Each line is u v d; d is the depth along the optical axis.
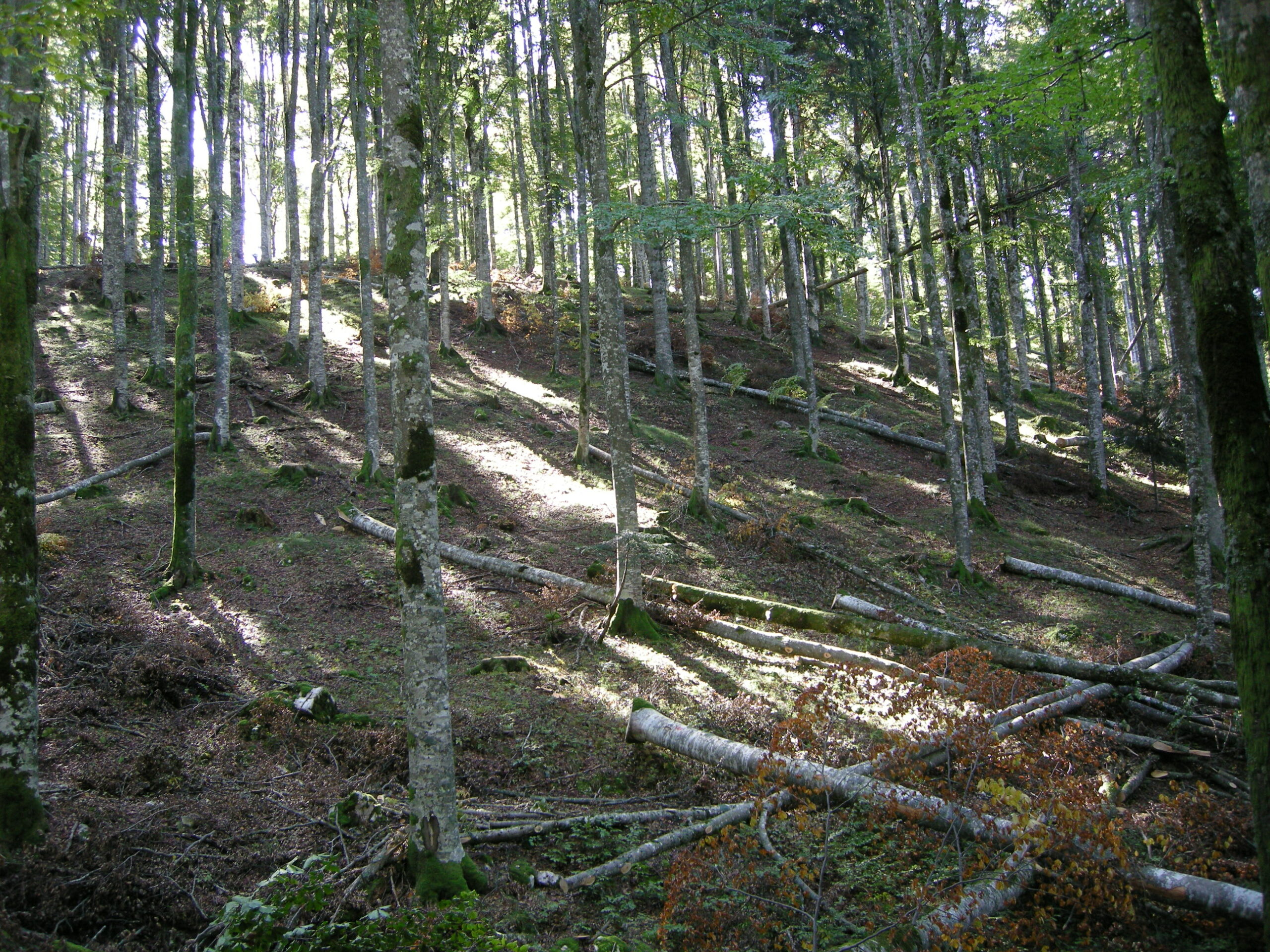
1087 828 5.92
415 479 6.10
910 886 6.09
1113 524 19.94
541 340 28.17
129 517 13.87
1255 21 4.55
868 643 11.26
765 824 6.42
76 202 37.03
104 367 20.86
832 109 27.20
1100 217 24.17
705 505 16.14
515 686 9.87
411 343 6.13
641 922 5.85
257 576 12.42
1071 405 29.66
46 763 7.01
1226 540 5.04
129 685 8.47
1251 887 6.32
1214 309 5.16
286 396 20.67
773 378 26.78
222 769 7.47
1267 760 4.56
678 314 32.47
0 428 5.70
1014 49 18.23
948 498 19.34
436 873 5.88
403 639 6.14
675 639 11.93
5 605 5.59
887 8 16.92
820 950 5.46
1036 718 9.04
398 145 6.21
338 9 22.34
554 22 23.56
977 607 14.19
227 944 4.55
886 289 37.06
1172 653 12.02
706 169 29.23
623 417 12.14
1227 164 5.32
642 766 8.35
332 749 8.00
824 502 18.11
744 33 13.08
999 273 30.98
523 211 33.84
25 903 4.96
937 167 17.58
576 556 14.30
